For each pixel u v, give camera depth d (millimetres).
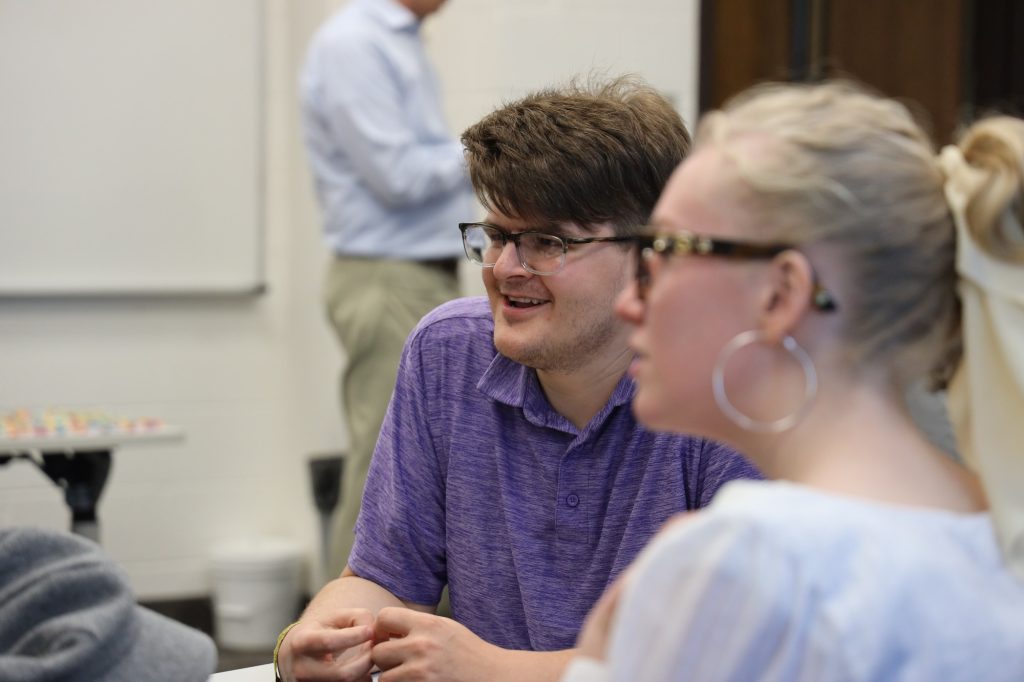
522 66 4277
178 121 4922
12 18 4695
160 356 4992
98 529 3359
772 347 1107
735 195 1104
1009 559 1081
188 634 1306
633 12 4395
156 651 1262
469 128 1815
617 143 1690
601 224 1702
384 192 3914
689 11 4473
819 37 4855
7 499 4742
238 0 4949
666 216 1145
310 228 4895
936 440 1392
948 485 1136
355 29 3928
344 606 1931
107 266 4879
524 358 1739
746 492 1054
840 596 987
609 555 1794
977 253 1130
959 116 5105
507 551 1869
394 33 3959
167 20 4867
